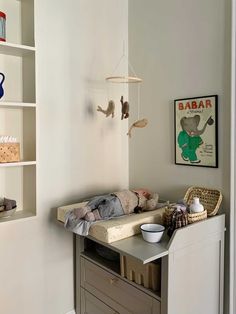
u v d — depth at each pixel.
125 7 2.21
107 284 1.68
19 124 1.74
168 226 1.51
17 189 1.75
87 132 2.02
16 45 1.53
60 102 1.88
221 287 1.69
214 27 1.72
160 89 2.03
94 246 1.90
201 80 1.79
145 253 1.30
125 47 2.21
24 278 1.79
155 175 2.09
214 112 1.73
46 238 1.86
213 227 1.60
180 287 1.41
